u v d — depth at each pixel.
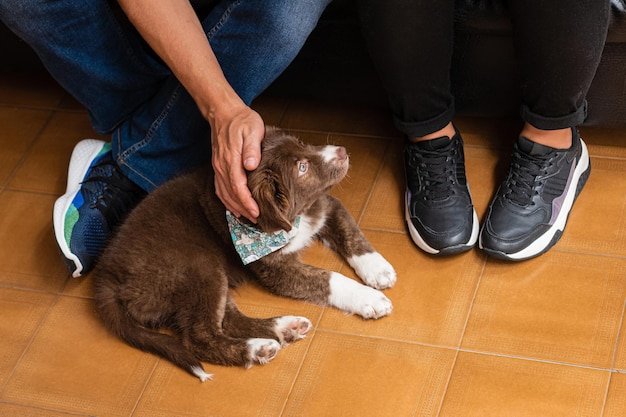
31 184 2.70
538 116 2.10
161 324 2.20
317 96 2.65
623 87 2.24
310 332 2.13
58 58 2.29
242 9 2.17
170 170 2.44
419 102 2.15
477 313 2.08
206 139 2.40
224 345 2.07
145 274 2.14
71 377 2.15
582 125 2.42
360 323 2.12
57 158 2.77
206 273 2.14
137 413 2.05
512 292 2.11
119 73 2.37
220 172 1.98
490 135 2.51
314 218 2.25
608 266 2.12
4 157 2.81
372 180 2.47
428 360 2.01
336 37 2.45
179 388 2.08
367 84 2.54
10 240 2.53
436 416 1.91
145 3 1.99
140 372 2.13
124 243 2.19
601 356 1.94
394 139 2.57
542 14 1.91
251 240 2.09
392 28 2.00
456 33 2.29
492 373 1.96
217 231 2.18
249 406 2.01
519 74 2.17
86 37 2.27
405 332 2.08
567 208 2.21
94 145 2.52
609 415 1.84
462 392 1.94
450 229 2.19
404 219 2.34
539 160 2.19
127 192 2.45
